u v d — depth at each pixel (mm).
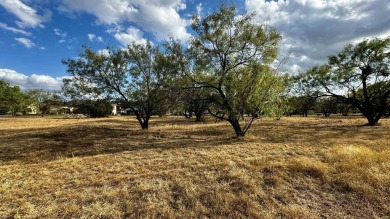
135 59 18406
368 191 5211
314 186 5590
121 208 4426
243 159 7797
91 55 17562
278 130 18703
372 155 7648
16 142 12875
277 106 12602
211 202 4711
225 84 12672
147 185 5418
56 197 4844
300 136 14125
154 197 4875
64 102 18984
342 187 5488
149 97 19109
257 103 12133
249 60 12898
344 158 7469
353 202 4895
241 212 4406
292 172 6328
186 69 13492
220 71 12805
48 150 10359
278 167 6664
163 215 4230
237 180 5723
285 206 4621
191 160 7820
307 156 8312
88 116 52719
